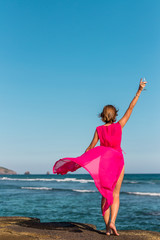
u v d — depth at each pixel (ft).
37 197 78.95
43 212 49.62
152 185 155.02
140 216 44.98
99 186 10.87
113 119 12.14
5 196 82.58
